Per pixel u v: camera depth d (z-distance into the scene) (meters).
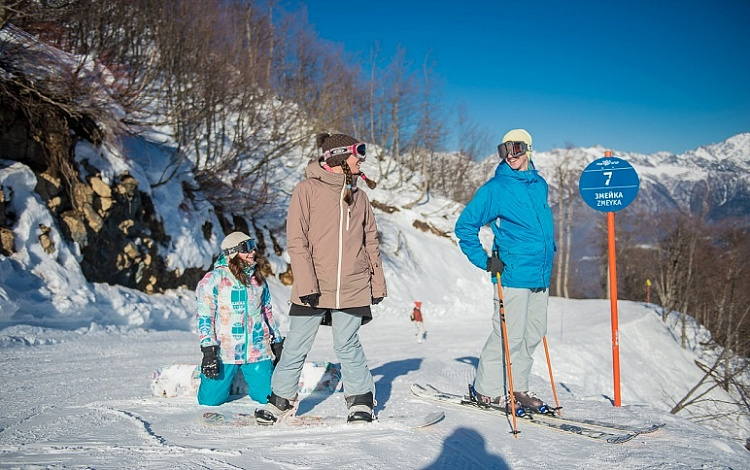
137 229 13.48
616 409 4.76
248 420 3.82
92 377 5.85
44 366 6.54
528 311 4.49
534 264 4.27
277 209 20.80
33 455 2.89
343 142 3.75
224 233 17.73
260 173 20.19
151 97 16.52
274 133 20.00
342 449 3.13
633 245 47.03
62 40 14.13
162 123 16.11
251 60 20.33
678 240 31.62
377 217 26.80
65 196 11.93
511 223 4.29
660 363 16.52
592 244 53.66
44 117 11.83
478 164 40.44
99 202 12.48
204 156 19.16
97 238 12.27
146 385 5.39
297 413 4.13
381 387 5.41
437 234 28.41
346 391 3.90
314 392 4.87
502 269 4.18
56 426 3.61
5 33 11.45
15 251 10.60
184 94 16.61
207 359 4.16
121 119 14.02
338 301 3.68
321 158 3.79
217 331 4.34
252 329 4.40
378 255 3.91
